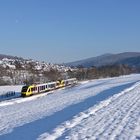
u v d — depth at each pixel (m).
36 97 61.31
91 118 16.75
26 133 14.05
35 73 148.62
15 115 25.50
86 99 38.38
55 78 136.75
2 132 15.55
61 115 20.72
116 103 24.48
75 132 12.91
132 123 14.76
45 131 13.71
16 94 74.31
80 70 164.50
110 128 13.70
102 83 103.31
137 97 29.05
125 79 125.50
